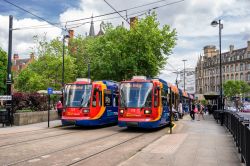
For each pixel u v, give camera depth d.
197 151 12.66
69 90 23.80
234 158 11.28
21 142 15.60
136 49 42.09
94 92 23.64
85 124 23.00
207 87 138.00
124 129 23.75
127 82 22.09
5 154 12.21
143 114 21.17
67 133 20.22
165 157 11.40
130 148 14.07
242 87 100.56
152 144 14.57
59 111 31.42
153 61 41.41
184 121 32.09
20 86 59.38
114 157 11.79
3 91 60.19
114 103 27.22
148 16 42.53
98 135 19.31
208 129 22.66
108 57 42.69
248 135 8.62
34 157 11.61
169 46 42.69
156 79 23.38
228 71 125.31
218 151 12.71
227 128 22.69
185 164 10.21
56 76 52.62
